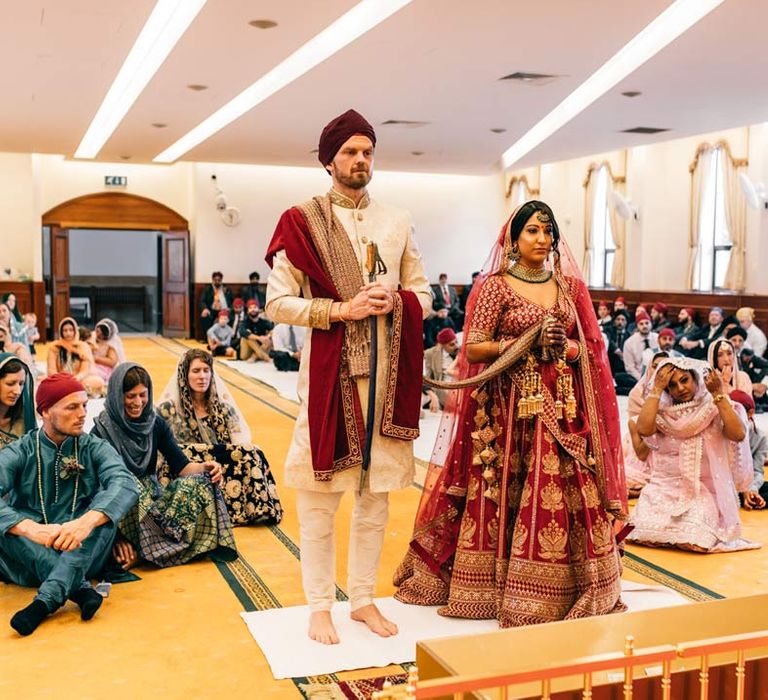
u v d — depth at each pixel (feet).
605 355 11.73
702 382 14.70
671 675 7.00
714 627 7.58
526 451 11.29
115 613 11.65
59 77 29.48
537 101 32.65
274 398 31.37
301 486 10.64
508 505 11.28
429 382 10.86
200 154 49.39
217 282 54.49
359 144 10.59
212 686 9.60
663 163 45.65
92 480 12.55
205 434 15.71
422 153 47.06
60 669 10.00
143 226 57.31
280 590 12.48
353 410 10.52
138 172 57.06
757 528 15.74
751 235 40.73
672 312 43.01
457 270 59.62
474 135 40.57
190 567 13.46
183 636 10.91
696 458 14.60
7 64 27.76
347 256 10.65
